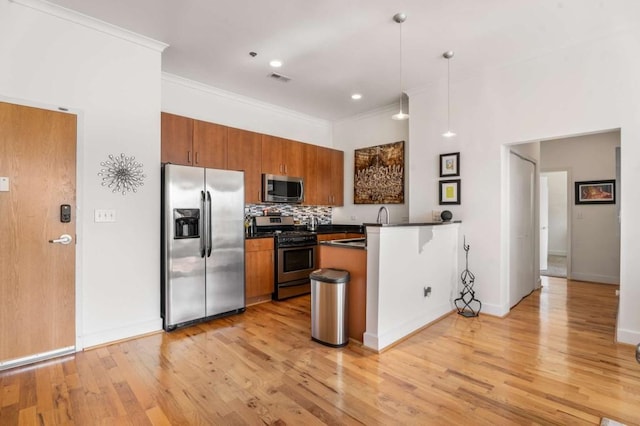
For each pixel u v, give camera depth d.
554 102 3.29
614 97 2.96
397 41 3.15
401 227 3.01
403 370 2.45
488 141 3.74
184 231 3.39
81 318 2.79
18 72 2.51
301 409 1.97
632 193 2.87
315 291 2.97
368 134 5.61
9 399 2.05
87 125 2.82
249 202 4.52
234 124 4.72
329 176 5.69
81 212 2.79
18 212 2.52
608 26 2.86
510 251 4.00
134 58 3.09
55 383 2.24
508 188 3.86
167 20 2.83
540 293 4.78
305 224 5.67
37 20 2.60
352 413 1.93
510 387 2.21
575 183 5.71
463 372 2.42
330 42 3.19
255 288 4.19
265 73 3.93
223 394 2.12
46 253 2.63
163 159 3.66
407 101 4.91
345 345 2.91
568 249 5.76
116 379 2.30
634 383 2.25
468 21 2.80
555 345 2.89
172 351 2.76
